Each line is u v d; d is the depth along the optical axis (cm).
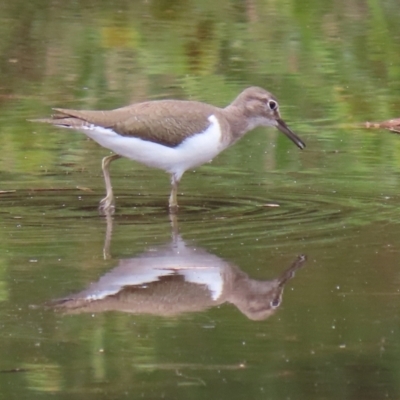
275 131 1741
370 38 2322
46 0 2644
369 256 1081
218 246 1119
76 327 895
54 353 851
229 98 1923
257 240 1144
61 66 2128
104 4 2630
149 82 2027
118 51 2241
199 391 791
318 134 1739
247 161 1577
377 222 1224
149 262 1059
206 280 1002
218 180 1466
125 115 1304
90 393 786
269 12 2542
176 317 920
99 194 1384
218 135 1358
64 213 1277
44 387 800
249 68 2127
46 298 955
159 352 855
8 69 2102
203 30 2394
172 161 1331
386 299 958
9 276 1011
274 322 911
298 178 1473
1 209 1291
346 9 2528
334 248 1111
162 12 2556
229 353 851
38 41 2303
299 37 2342
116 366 828
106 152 1611
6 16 2488
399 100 1933
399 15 2453
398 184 1432
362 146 1662
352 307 939
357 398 786
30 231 1184
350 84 2033
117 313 926
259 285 994
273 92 1972
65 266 1044
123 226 1212
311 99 1939
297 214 1270
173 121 1315
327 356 845
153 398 781
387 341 870
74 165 1540
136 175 1494
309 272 1030
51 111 1814
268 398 781
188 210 1297
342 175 1489
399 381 805
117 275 1013
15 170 1502
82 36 2338
